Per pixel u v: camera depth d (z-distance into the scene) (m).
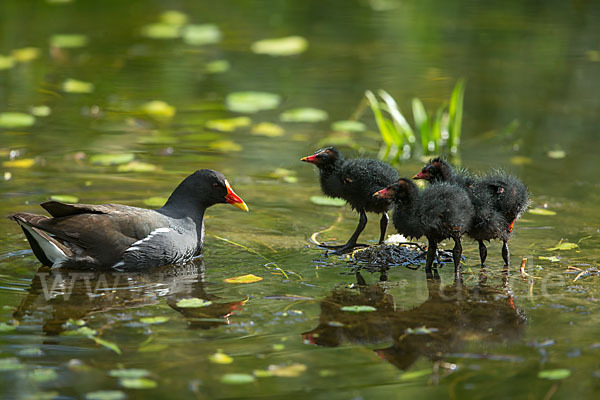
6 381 7.47
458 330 8.84
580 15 27.44
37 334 8.46
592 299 9.71
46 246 10.35
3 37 23.91
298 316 9.14
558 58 22.89
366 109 19.12
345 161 12.51
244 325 8.84
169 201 11.64
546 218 12.78
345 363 8.05
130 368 7.76
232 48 23.98
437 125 16.91
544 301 9.67
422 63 22.64
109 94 19.56
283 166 15.31
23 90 19.53
